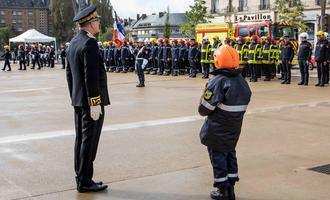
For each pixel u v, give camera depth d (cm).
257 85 1794
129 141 802
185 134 859
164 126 940
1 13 11306
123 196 529
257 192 538
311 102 1280
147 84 1894
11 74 2819
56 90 1719
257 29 2731
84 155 533
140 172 620
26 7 11512
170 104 1270
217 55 479
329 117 1034
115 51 2703
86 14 524
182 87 1756
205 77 2177
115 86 1819
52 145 778
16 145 781
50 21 11675
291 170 625
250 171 620
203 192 539
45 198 521
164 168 638
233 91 472
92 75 508
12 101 1390
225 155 496
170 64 2384
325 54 1716
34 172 622
